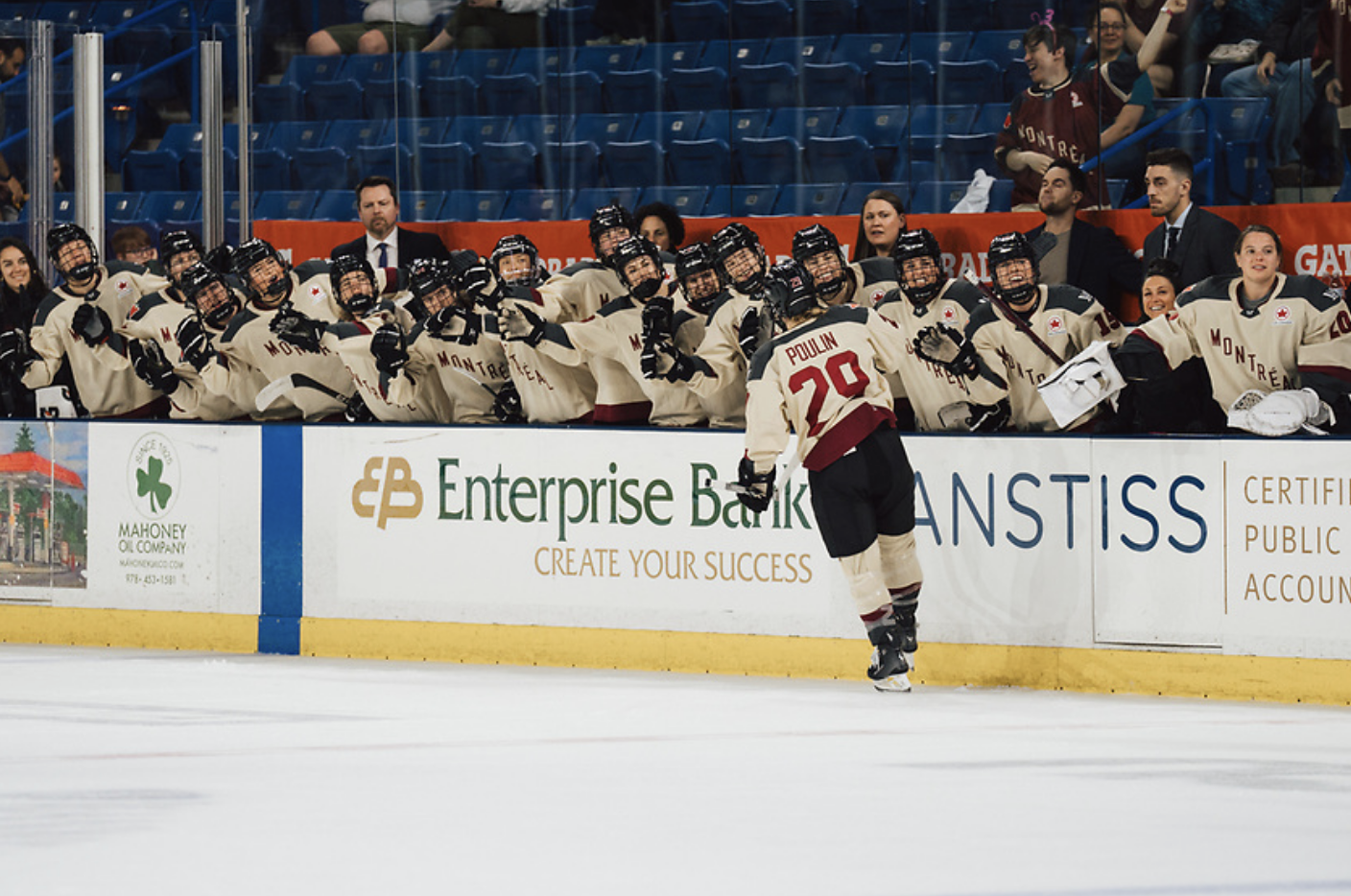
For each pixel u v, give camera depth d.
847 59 29.75
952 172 28.78
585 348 23.59
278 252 27.19
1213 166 24.94
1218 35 24.77
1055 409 21.16
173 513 23.97
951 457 20.25
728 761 15.53
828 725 17.47
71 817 13.31
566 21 31.19
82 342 25.92
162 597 24.09
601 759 15.64
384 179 26.84
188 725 17.67
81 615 24.56
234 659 22.92
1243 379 22.09
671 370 22.03
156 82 36.22
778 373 19.36
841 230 25.39
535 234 27.00
